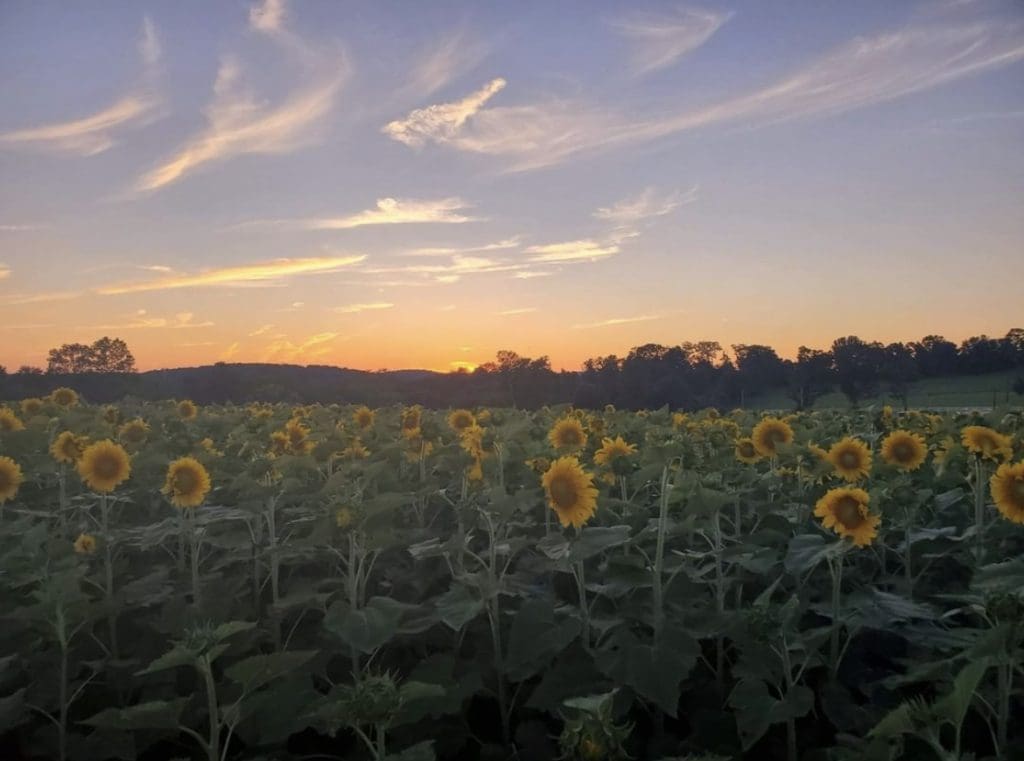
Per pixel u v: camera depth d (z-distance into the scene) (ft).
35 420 41.06
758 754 19.38
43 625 20.12
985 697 17.08
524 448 32.30
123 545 29.07
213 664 21.31
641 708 20.66
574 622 19.66
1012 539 27.30
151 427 46.26
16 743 20.10
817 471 27.91
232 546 26.02
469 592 20.83
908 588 24.14
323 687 21.88
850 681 20.92
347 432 45.01
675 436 39.29
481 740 21.01
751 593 25.14
